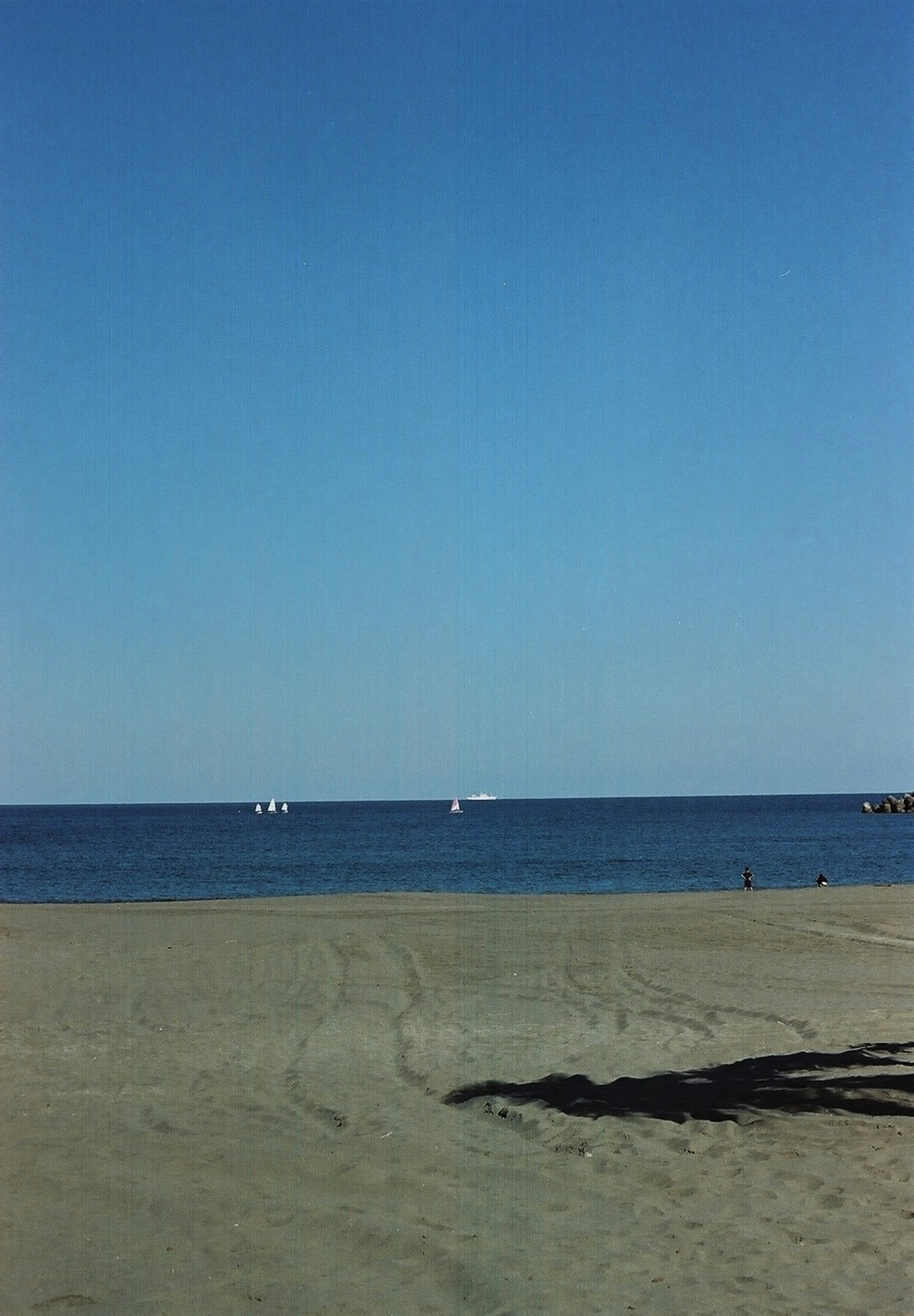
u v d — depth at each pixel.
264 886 46.97
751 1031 12.62
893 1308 5.39
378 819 152.12
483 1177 7.46
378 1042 12.18
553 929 22.84
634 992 15.39
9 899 41.53
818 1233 6.42
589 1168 7.71
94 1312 5.23
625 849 72.25
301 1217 6.58
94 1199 6.83
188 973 16.89
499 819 144.38
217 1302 5.37
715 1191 7.18
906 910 26.98
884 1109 9.12
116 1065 10.97
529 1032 12.71
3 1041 12.04
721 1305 5.43
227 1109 9.24
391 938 21.22
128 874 54.09
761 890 36.44
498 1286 5.61
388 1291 5.54
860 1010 13.80
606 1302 5.45
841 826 106.44
